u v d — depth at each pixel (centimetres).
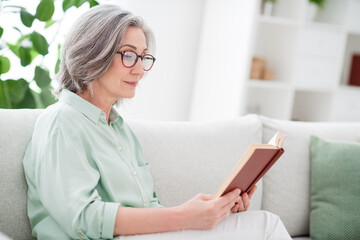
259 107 346
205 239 115
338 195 164
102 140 121
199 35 335
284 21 305
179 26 325
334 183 166
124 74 122
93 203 105
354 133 192
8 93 183
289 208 170
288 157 175
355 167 167
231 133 168
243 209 134
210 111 325
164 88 331
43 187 108
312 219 167
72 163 107
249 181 128
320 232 163
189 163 154
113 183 119
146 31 133
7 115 130
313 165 173
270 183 171
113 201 117
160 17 316
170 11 318
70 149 108
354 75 374
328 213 164
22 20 186
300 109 375
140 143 142
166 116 338
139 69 124
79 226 103
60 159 107
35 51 192
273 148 117
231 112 306
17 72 241
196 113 338
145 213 109
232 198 118
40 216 117
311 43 322
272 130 178
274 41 337
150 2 309
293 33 319
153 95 328
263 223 126
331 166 169
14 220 120
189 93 342
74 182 106
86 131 116
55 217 106
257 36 344
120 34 118
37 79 188
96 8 122
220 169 159
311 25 318
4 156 122
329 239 161
